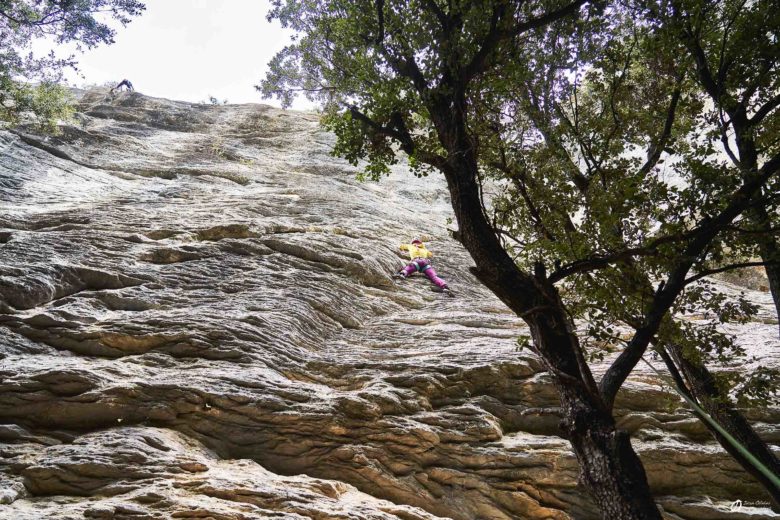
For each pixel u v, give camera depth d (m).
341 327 10.80
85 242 11.11
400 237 16.03
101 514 5.16
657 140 6.14
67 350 8.06
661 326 5.03
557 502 7.04
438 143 6.38
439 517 6.65
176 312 9.16
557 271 4.68
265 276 11.38
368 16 6.12
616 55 6.38
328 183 19.56
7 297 8.62
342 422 7.36
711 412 5.54
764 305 12.99
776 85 5.80
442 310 12.38
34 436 6.46
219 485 5.80
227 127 24.23
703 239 4.63
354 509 5.94
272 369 8.34
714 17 6.09
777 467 5.29
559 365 4.42
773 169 4.64
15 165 15.23
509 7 5.41
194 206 14.97
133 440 6.30
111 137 19.70
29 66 16.42
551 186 5.71
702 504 6.98
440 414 7.88
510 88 6.36
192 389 7.20
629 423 8.00
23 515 5.03
